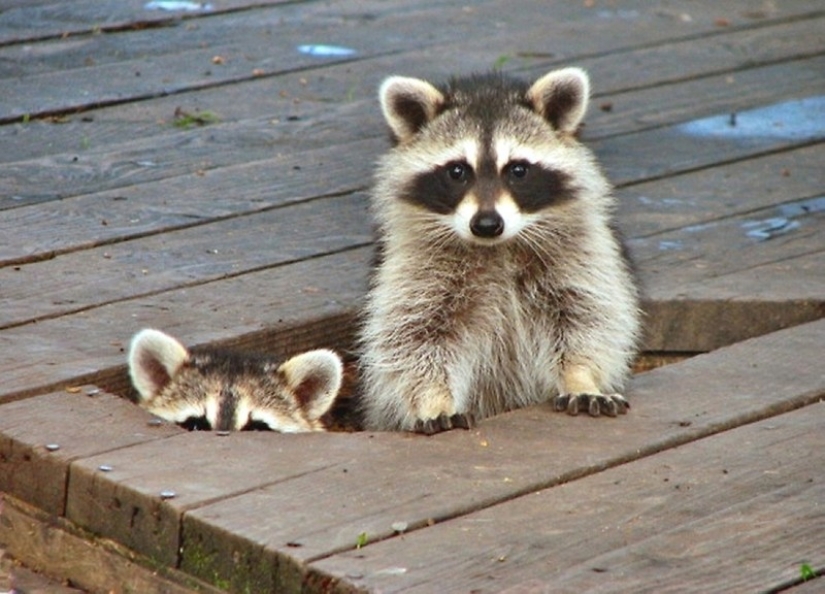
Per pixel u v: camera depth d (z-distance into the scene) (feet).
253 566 23.54
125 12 56.49
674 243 39.55
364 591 22.09
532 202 32.65
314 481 25.93
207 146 44.93
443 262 32.53
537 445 27.86
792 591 22.29
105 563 25.81
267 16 57.82
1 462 27.73
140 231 38.68
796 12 61.36
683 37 57.41
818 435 28.27
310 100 49.19
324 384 34.58
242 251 38.01
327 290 36.14
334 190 42.14
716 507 25.05
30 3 56.54
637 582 22.44
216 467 26.43
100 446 27.20
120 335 33.12
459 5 60.85
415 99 34.37
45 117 46.19
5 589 25.52
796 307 35.63
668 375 31.83
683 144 46.70
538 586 22.29
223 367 33.65
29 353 31.65
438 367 32.09
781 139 47.47
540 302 32.65
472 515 24.77
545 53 54.54
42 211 39.45
